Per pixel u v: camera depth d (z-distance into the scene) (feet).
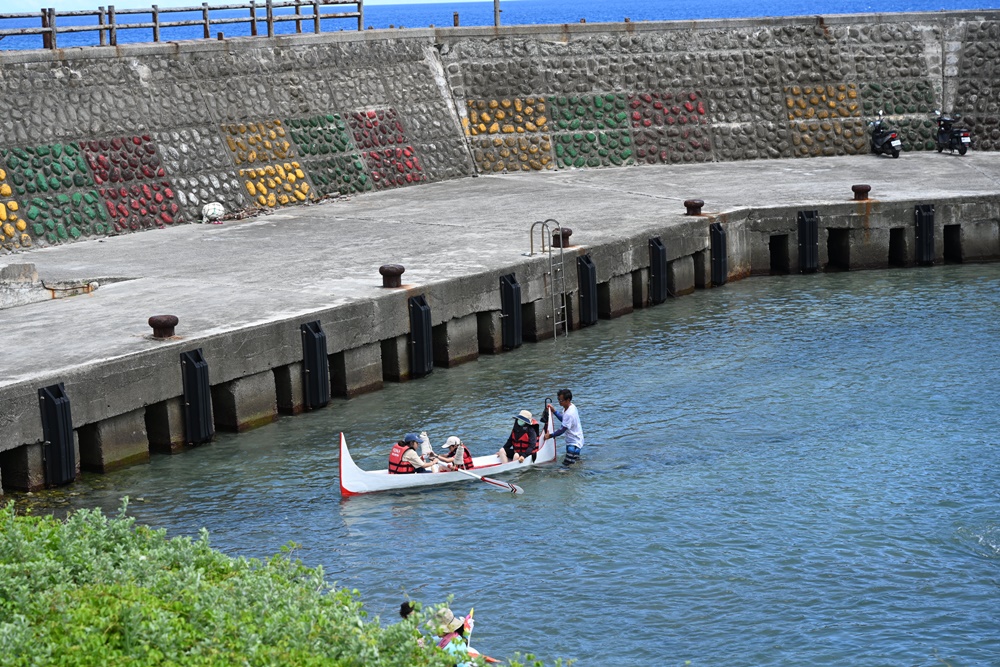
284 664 41.78
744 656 64.85
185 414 99.45
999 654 64.28
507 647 66.33
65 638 41.70
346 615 47.32
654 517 83.56
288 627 44.29
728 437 99.04
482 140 190.08
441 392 113.60
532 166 190.60
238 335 102.37
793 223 157.89
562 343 129.90
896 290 148.36
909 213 159.33
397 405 110.01
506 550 79.10
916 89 200.23
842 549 77.56
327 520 84.69
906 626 67.56
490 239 140.77
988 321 132.26
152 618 42.96
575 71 194.49
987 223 161.68
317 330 107.96
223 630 43.62
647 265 143.54
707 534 80.43
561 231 133.39
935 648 65.10
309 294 115.14
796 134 197.16
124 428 95.71
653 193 169.07
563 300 132.98
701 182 177.37
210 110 164.04
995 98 197.88
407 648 44.50
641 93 195.83
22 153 143.84
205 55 166.09
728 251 154.81
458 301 121.39
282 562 54.54
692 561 76.48
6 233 138.82
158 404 98.78
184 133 160.15
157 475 93.66
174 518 85.05
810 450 95.55
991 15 199.93
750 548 78.02
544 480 91.40
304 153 171.01
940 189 166.09
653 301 145.07
